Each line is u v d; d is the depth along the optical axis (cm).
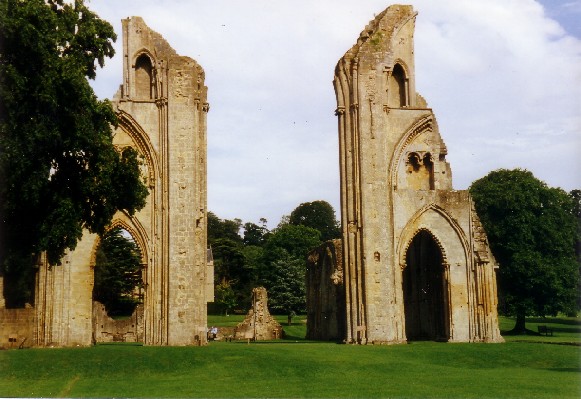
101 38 3831
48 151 3562
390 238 5169
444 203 5353
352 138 5238
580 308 7044
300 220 15912
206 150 5094
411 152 5412
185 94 5022
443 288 5366
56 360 3716
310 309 7044
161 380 3434
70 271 4800
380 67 5300
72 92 3519
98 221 3894
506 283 7112
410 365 3816
